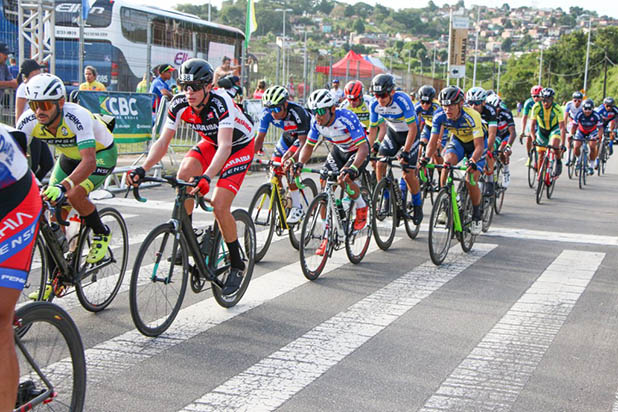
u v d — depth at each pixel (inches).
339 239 218.5
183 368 137.6
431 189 295.4
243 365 140.0
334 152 252.4
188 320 168.6
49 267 158.2
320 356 145.9
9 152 89.2
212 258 171.9
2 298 88.6
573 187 476.1
